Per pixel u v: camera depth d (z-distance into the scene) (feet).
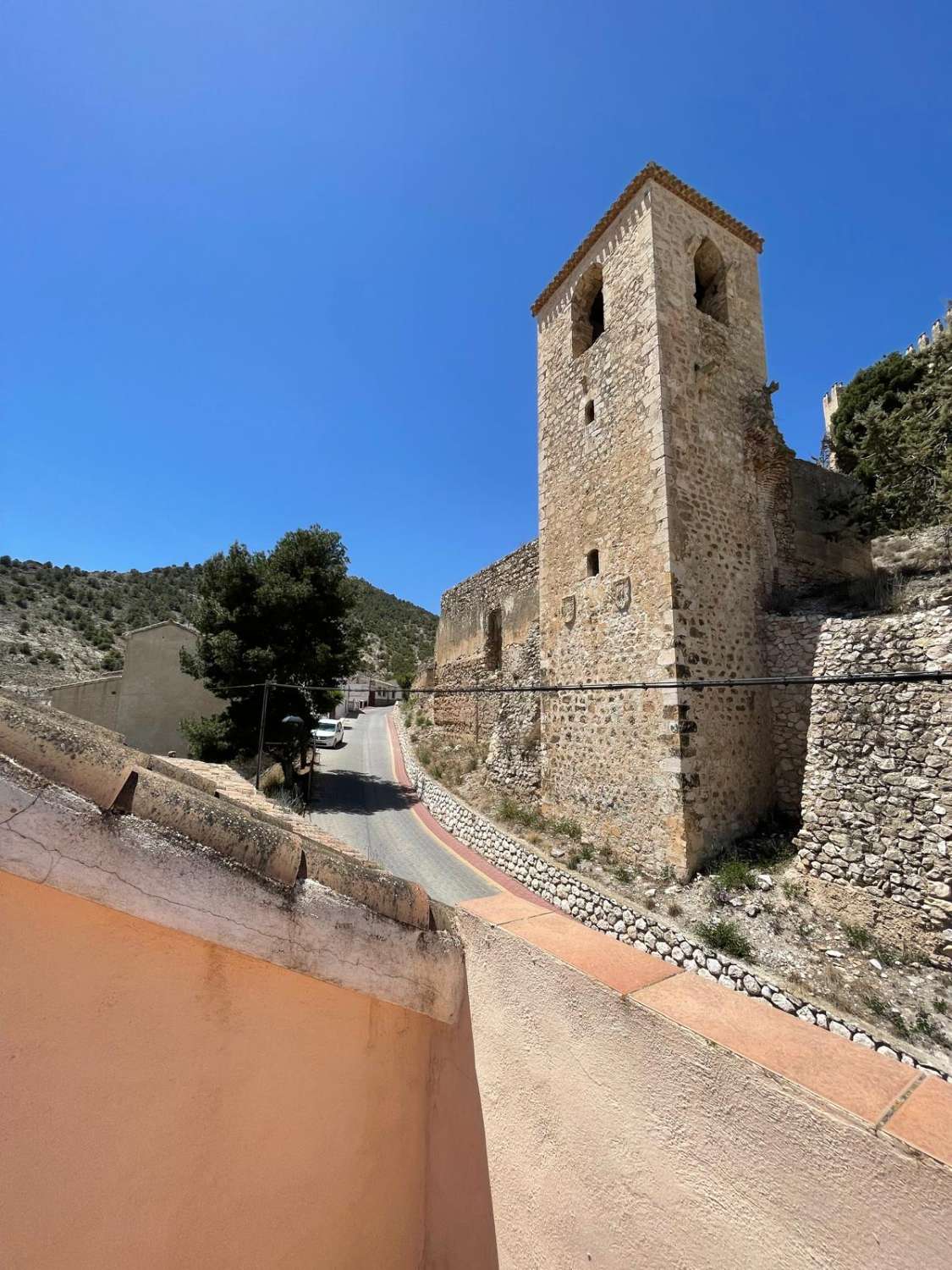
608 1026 5.16
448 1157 6.15
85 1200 4.34
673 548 36.42
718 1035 4.46
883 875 25.82
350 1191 5.67
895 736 26.78
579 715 42.24
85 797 4.38
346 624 71.87
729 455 40.88
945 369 48.08
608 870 35.47
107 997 4.55
